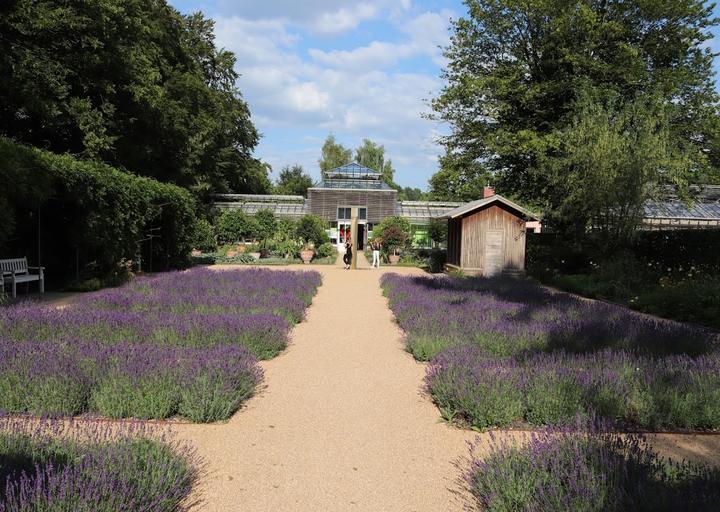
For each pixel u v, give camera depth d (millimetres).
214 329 7953
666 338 8008
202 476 3900
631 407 5199
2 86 20000
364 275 23312
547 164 23078
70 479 3010
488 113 28000
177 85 34125
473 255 23750
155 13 33281
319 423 5070
